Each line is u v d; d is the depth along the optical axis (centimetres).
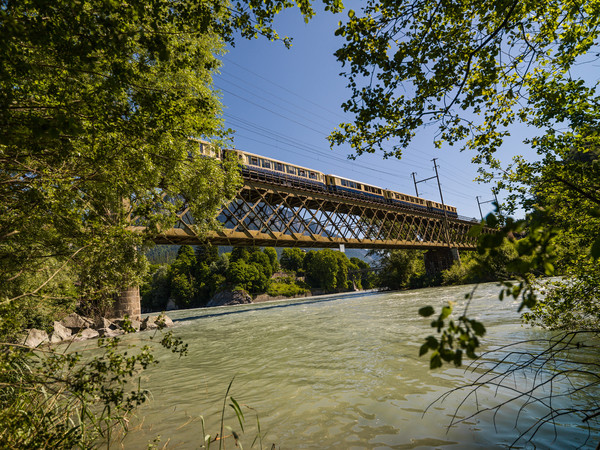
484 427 369
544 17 369
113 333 1839
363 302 3014
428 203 5266
